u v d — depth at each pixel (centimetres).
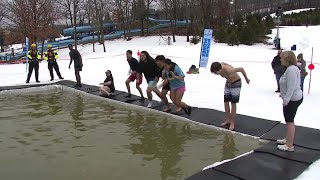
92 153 649
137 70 999
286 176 511
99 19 3606
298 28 3281
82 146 686
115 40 3647
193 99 1011
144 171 569
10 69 1894
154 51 2317
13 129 799
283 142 631
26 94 1218
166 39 3228
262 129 732
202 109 893
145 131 774
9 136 749
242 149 654
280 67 1023
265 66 1628
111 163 603
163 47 2489
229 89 735
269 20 3316
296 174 516
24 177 555
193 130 771
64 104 1052
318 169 530
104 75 1561
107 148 674
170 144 691
